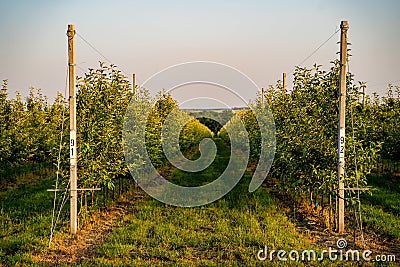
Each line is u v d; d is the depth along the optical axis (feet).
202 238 30.01
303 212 38.91
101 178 34.32
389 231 31.22
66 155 32.68
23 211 38.63
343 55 30.66
